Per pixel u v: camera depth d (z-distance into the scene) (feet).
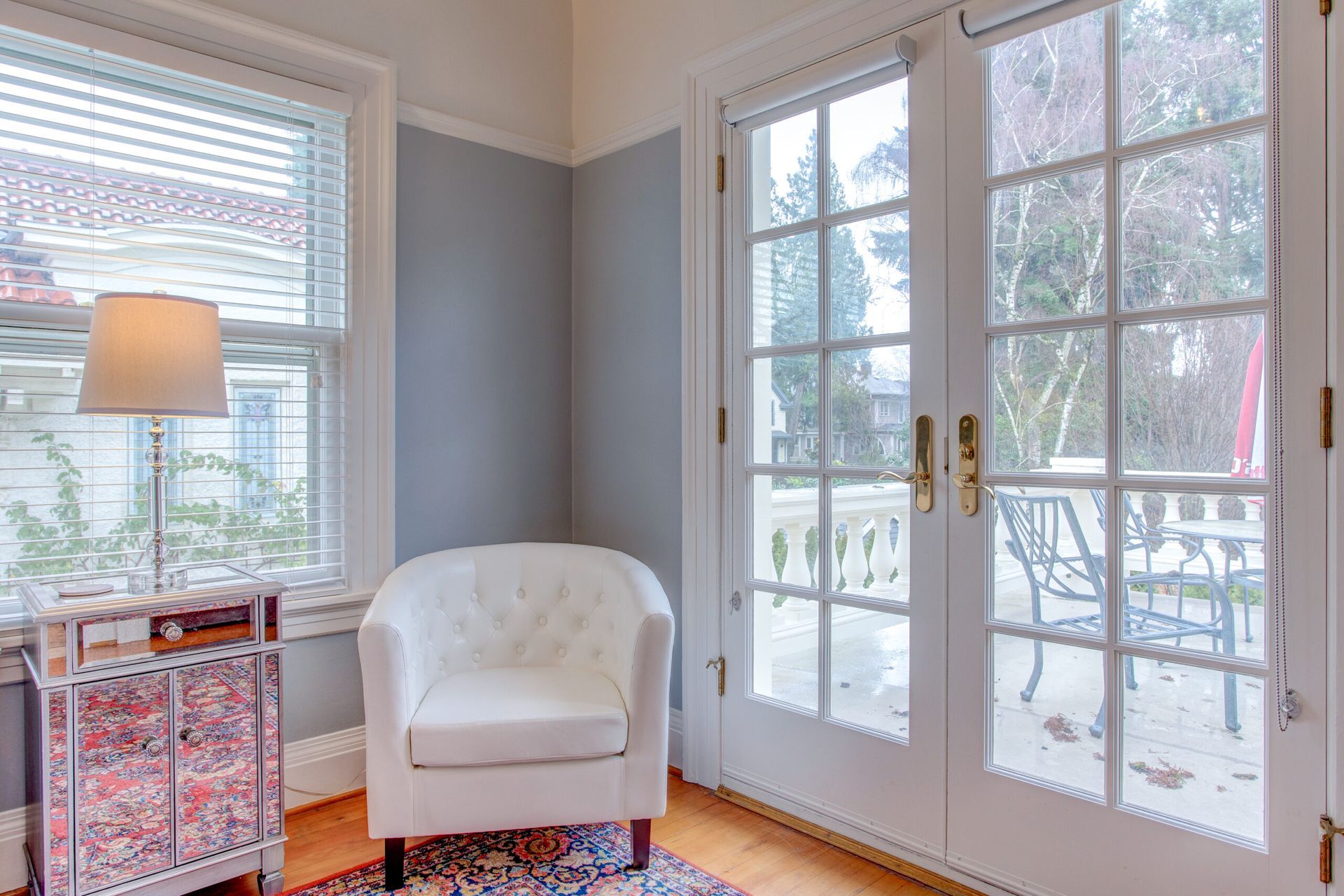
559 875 5.91
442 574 6.86
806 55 6.70
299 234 7.13
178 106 6.49
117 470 6.27
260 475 6.99
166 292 6.48
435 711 5.73
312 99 7.07
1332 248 4.28
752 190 7.28
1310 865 4.35
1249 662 4.57
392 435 7.63
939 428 5.90
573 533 9.32
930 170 5.95
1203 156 4.76
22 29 5.72
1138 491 5.01
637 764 5.81
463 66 8.27
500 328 8.61
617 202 8.71
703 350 7.57
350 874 5.93
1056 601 5.36
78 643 4.93
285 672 7.04
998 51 5.63
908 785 6.08
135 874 5.13
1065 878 5.26
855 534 6.49
